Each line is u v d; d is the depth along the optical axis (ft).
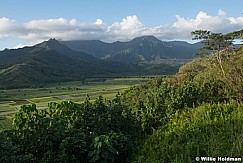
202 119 22.75
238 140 15.78
